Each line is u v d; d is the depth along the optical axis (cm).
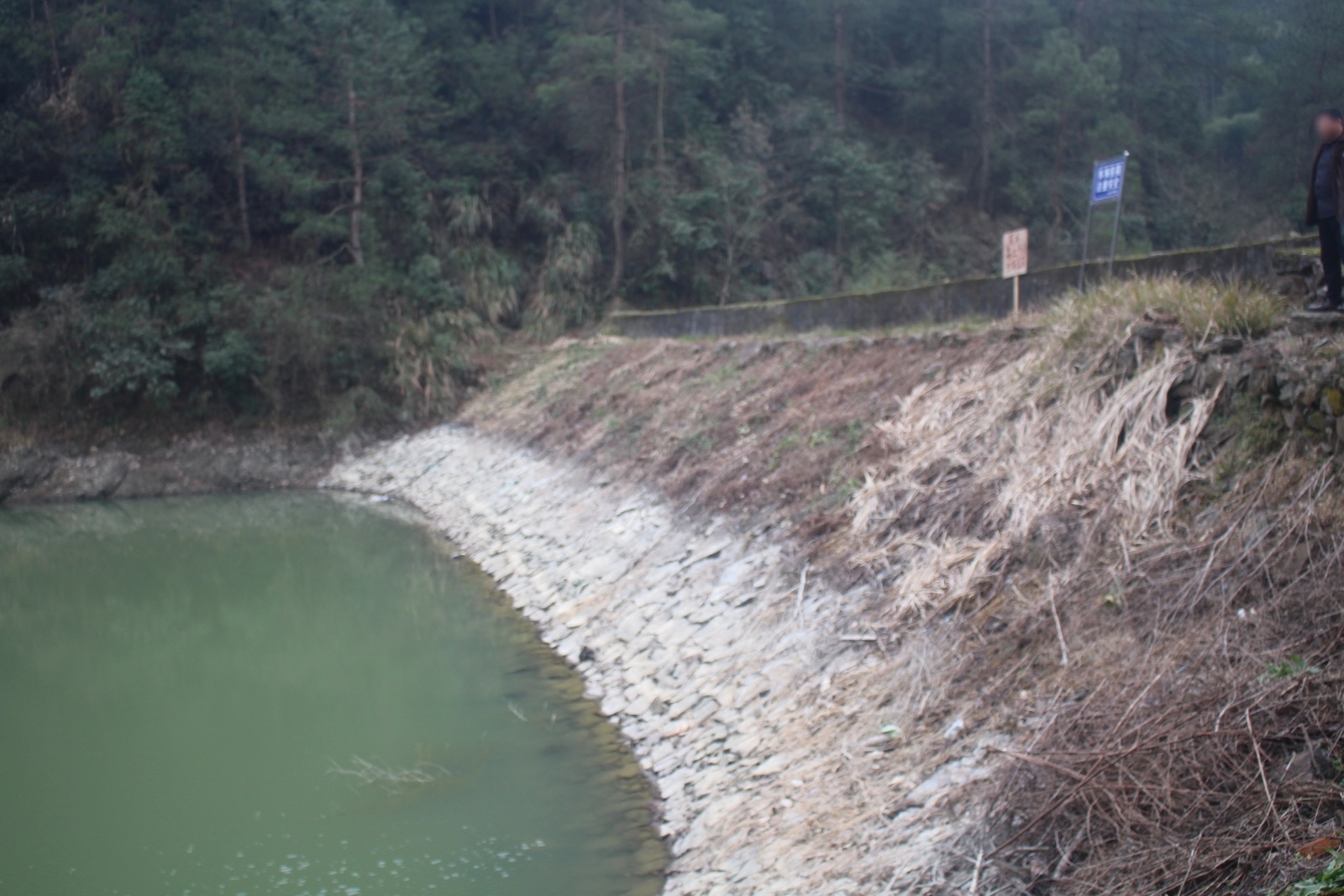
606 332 2630
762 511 1044
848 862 546
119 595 1452
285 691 1045
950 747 591
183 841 732
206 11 2688
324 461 2339
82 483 2162
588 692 947
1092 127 3603
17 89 2548
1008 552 723
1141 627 581
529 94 3269
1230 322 748
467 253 2862
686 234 3014
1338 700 446
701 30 3145
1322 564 532
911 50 4197
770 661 809
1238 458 651
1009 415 877
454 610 1276
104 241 2319
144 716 999
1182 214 3512
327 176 2797
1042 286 1200
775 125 3469
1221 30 3703
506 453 1955
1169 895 408
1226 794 435
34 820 772
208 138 2598
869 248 3369
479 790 775
